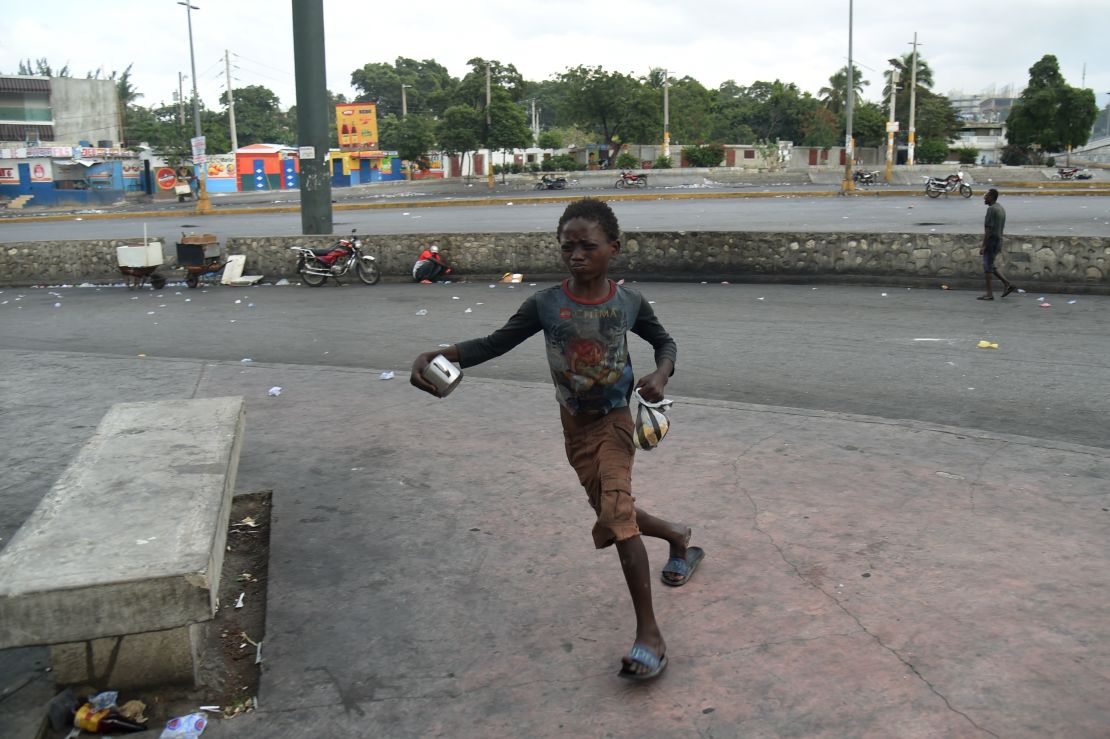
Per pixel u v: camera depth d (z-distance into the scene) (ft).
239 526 15.71
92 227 108.99
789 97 319.06
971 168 213.46
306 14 58.29
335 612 12.28
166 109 330.75
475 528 14.96
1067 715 9.25
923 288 44.98
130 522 10.90
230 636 11.94
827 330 34.06
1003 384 24.95
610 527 10.13
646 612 10.33
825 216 89.35
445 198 149.79
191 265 55.88
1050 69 268.41
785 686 10.05
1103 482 16.12
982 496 15.57
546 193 157.79
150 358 31.22
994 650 10.55
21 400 25.23
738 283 48.80
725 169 205.57
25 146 194.18
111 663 10.35
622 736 9.34
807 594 12.17
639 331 11.28
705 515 15.10
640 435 10.25
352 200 154.10
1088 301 39.42
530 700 10.09
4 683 10.57
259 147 230.27
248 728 9.80
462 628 11.74
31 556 9.91
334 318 41.04
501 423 21.39
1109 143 341.21
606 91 213.87
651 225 81.10
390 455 19.15
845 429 19.95
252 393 25.43
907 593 12.06
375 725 9.77
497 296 46.91
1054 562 12.83
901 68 283.59
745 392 24.82
